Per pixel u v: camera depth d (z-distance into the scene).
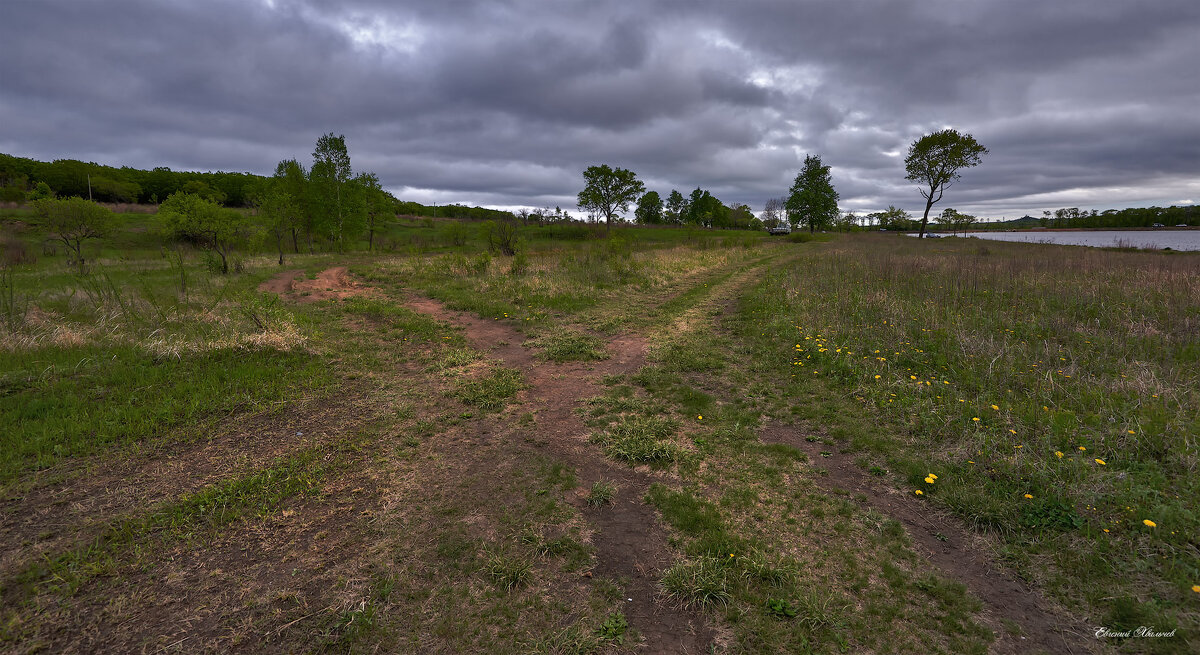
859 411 5.02
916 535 3.12
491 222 28.48
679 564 2.85
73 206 17.84
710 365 6.67
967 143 38.66
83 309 8.87
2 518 3.14
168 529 3.11
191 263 20.73
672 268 17.86
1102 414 4.35
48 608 2.46
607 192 57.84
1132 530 2.95
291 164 32.19
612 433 4.62
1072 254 18.00
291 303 11.23
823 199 54.66
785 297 11.05
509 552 2.98
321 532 3.13
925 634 2.37
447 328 8.95
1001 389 5.16
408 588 2.68
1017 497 3.36
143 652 2.23
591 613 2.53
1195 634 2.27
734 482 3.78
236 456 4.09
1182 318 7.32
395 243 39.31
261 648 2.28
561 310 10.66
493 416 5.08
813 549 2.99
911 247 27.73
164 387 5.40
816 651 2.29
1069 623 2.41
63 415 4.57
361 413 5.07
